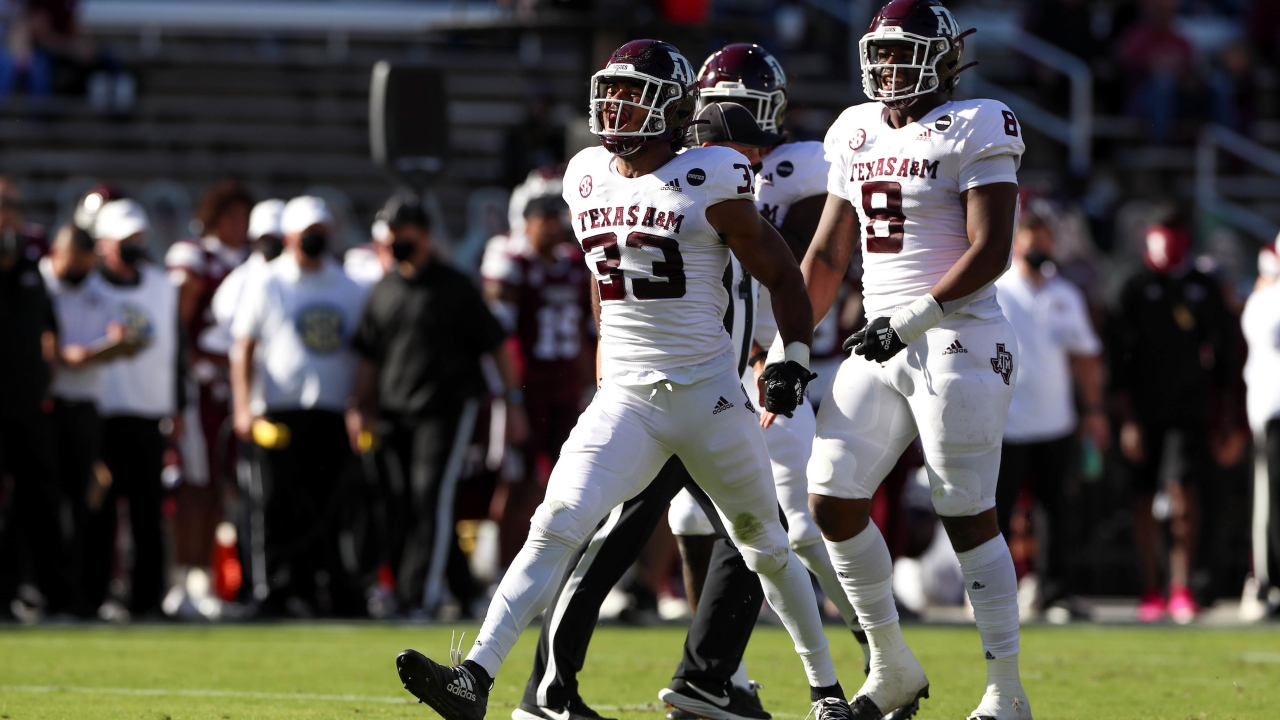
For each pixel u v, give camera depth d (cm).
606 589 1678
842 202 1653
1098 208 5228
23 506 3002
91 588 3094
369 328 3136
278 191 5712
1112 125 6116
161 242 4922
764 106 1842
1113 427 4012
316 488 3161
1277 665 2411
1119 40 6344
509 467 3319
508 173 5091
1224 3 7256
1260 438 3450
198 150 5831
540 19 3750
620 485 1512
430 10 7131
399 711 1784
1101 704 1930
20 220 2962
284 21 7031
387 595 3497
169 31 6744
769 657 2464
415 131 3406
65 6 5953
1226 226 5484
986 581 1583
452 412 3089
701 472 1536
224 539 3309
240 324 3144
